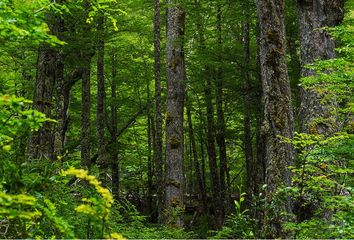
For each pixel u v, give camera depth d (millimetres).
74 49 11031
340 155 5754
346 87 6578
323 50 8867
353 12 13781
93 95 19188
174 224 10422
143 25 15578
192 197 22688
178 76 12039
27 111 3543
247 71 12859
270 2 6926
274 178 6324
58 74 11961
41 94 9109
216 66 12641
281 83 6762
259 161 13500
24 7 4691
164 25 17047
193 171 24594
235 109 15891
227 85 13500
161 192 12344
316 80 6301
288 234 5660
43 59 9195
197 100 18797
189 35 13008
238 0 12430
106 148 17031
